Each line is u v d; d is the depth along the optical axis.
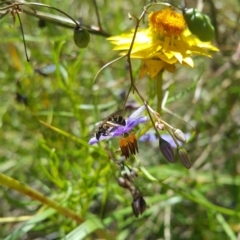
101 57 0.21
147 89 0.20
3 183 0.14
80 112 0.17
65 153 0.16
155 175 0.18
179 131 0.11
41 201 0.15
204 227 0.20
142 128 0.14
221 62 0.23
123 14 0.24
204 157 0.20
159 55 0.12
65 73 0.17
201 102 0.23
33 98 0.19
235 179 0.19
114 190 0.16
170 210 0.19
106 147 0.15
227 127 0.21
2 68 0.22
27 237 0.21
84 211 0.16
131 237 0.21
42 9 0.20
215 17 0.20
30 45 0.21
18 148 0.20
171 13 0.13
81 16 0.22
